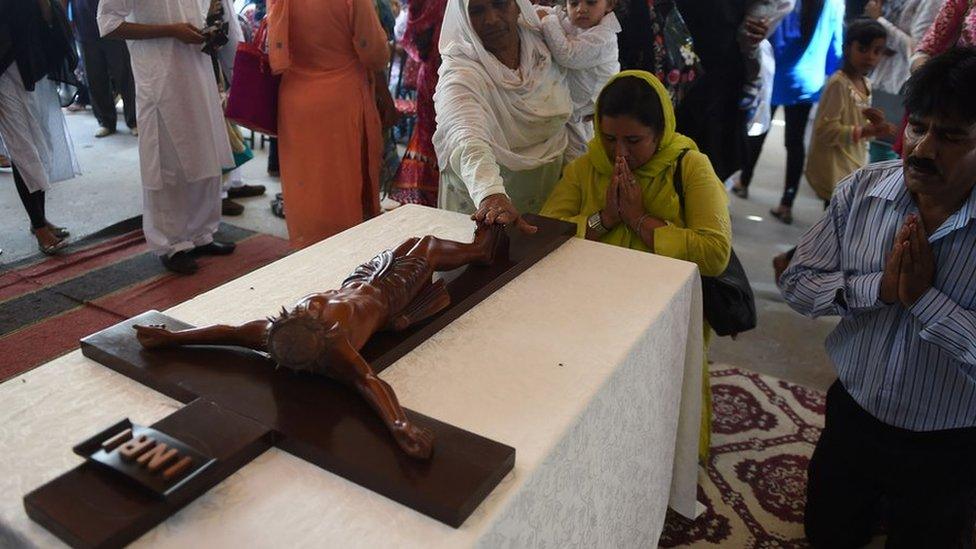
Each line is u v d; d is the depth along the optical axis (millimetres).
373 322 808
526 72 1529
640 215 1369
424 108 2064
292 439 667
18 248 2721
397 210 1422
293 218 2205
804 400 1961
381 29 2055
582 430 799
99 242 2805
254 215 3180
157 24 2201
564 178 1531
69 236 2840
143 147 2342
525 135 1574
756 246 3057
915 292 1046
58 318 2207
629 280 1132
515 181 1629
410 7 1984
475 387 815
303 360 728
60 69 2518
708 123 2184
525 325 966
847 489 1327
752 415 1892
